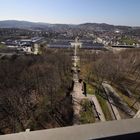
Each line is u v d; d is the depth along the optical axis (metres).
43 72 80.94
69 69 98.69
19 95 60.06
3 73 76.12
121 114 53.16
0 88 64.12
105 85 77.12
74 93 67.56
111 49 187.62
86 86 75.50
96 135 4.98
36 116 49.41
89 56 126.50
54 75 78.94
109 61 99.50
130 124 5.44
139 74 92.69
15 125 44.34
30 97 60.41
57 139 4.79
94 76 87.00
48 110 52.59
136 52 131.75
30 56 109.44
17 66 86.44
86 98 62.88
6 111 50.09
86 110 54.19
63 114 51.47
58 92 65.75
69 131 5.05
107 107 56.91
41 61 99.06
